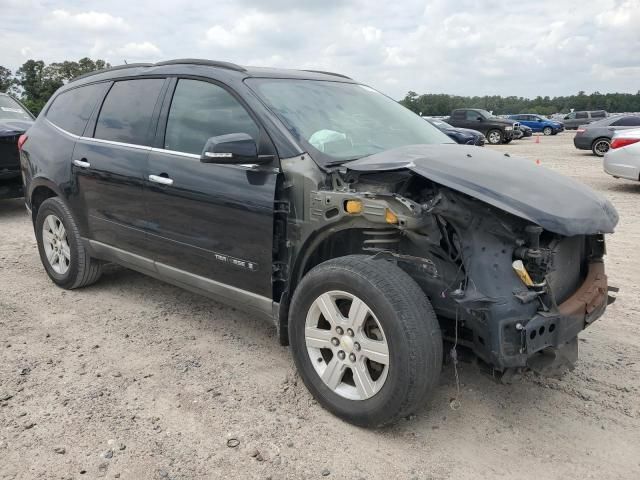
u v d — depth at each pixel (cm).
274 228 324
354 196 290
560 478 261
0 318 442
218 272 364
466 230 281
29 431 292
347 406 295
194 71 389
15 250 654
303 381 319
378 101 428
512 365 263
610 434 294
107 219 439
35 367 361
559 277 300
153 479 257
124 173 410
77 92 500
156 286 520
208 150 311
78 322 436
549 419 308
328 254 334
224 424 301
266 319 354
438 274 289
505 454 278
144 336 411
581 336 413
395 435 292
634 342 402
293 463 270
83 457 272
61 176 474
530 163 340
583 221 277
